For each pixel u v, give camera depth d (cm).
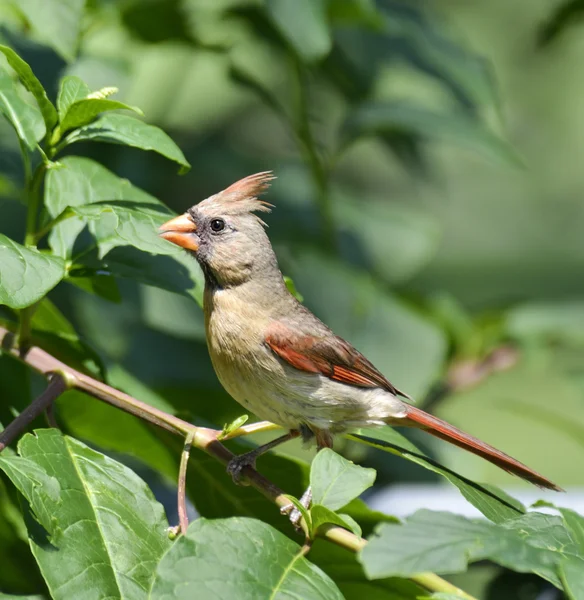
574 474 1709
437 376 925
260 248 671
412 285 1953
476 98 941
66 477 489
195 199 975
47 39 643
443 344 866
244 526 457
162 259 595
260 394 666
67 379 542
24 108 559
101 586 454
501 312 1009
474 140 923
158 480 852
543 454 1792
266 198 1006
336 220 1046
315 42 785
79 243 574
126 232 530
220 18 957
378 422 676
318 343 662
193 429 532
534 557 421
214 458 586
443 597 454
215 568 437
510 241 2384
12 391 625
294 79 987
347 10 894
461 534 421
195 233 671
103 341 887
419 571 403
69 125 548
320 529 475
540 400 1928
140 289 830
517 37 1608
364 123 930
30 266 494
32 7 646
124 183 596
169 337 899
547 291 2205
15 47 722
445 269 2314
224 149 1025
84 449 511
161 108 1048
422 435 912
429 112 934
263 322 659
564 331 973
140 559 472
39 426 612
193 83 1094
